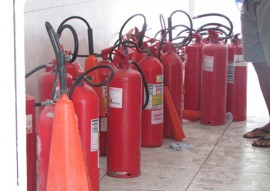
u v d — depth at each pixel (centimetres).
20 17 116
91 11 362
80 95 195
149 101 301
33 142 192
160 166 270
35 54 259
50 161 155
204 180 247
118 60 255
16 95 118
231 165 273
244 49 313
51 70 221
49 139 170
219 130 352
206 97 365
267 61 292
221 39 371
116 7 448
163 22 373
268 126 332
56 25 288
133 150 248
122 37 317
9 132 117
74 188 153
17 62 117
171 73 326
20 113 119
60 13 294
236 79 374
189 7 520
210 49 356
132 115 245
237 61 373
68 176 152
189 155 291
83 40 342
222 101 365
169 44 330
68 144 153
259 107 441
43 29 269
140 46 300
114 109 245
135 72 245
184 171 261
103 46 399
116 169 249
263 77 315
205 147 308
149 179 248
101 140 284
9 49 115
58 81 172
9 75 116
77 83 194
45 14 271
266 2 286
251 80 581
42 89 214
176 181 246
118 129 246
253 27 305
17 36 116
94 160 200
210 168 267
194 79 377
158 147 309
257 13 293
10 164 119
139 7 511
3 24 114
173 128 322
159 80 301
